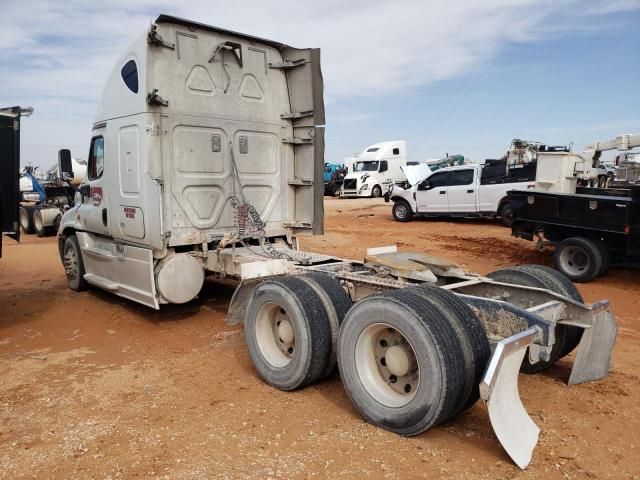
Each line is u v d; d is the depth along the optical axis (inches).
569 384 181.2
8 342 241.9
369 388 154.2
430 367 135.7
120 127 260.4
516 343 134.4
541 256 457.4
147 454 140.3
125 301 310.7
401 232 655.1
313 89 282.5
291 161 297.7
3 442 148.5
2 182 246.4
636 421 156.7
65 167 331.9
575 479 127.3
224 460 136.6
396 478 127.6
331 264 228.5
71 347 233.6
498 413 131.4
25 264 456.8
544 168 512.1
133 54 247.1
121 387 187.2
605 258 354.9
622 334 249.3
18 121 247.1
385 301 146.3
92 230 298.0
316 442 145.0
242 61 272.1
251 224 277.1
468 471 130.4
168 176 248.1
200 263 261.3
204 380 192.5
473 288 196.1
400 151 1382.9
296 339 172.9
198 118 256.7
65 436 151.3
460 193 702.5
